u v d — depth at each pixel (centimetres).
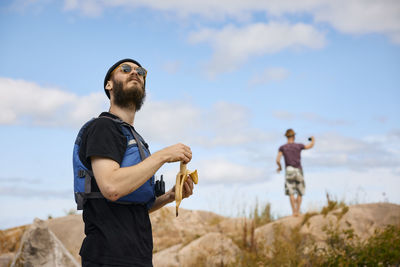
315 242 802
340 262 662
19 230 626
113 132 209
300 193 973
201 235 863
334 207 966
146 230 218
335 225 847
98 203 208
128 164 209
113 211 208
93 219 207
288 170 985
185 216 948
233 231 914
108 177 195
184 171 232
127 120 237
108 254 199
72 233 816
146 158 207
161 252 776
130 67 240
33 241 437
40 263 430
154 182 237
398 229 776
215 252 758
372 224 853
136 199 213
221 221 993
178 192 231
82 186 210
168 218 904
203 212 1061
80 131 224
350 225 838
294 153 998
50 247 445
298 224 891
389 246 688
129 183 194
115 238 202
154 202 252
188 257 745
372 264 656
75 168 215
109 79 246
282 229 868
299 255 743
